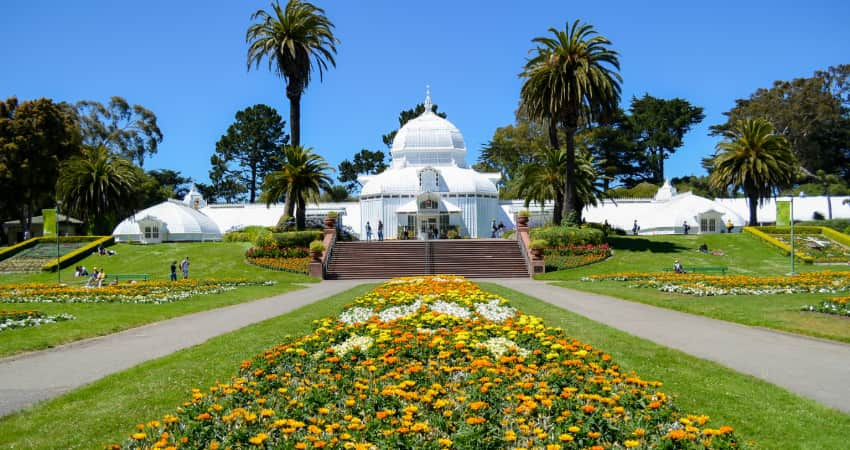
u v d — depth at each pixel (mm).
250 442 7785
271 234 52531
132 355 15109
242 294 32000
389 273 47500
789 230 59188
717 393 10805
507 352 12109
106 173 64125
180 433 8328
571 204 52125
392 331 14203
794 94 107312
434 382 10305
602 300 26859
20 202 74688
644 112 115938
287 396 9844
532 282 40812
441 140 74562
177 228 69625
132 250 57312
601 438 8094
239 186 118125
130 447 8258
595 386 9867
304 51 54719
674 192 83375
